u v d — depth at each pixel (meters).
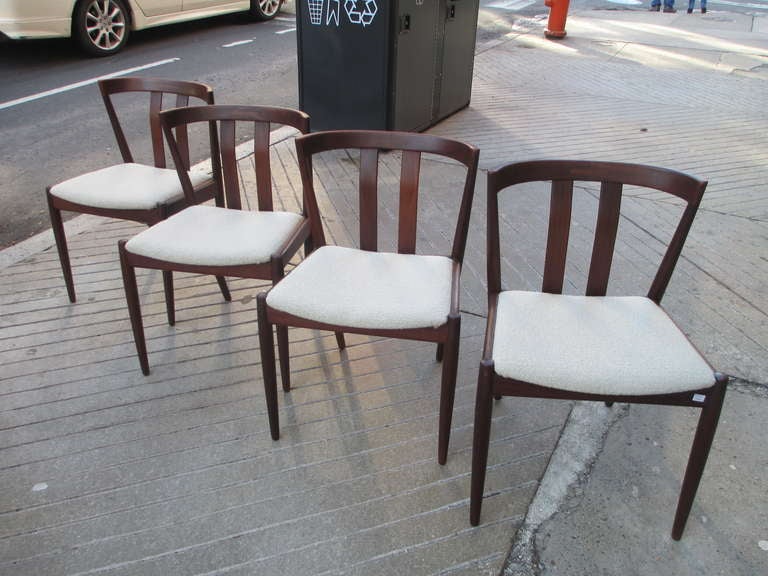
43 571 1.68
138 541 1.76
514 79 7.03
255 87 6.29
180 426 2.17
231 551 1.74
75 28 6.80
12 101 5.72
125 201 2.50
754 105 6.09
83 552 1.73
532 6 12.83
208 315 2.78
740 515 1.84
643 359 1.63
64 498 1.89
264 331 1.92
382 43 4.33
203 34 8.72
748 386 2.34
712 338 2.60
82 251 3.29
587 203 3.86
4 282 3.00
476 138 5.04
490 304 1.93
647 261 3.20
